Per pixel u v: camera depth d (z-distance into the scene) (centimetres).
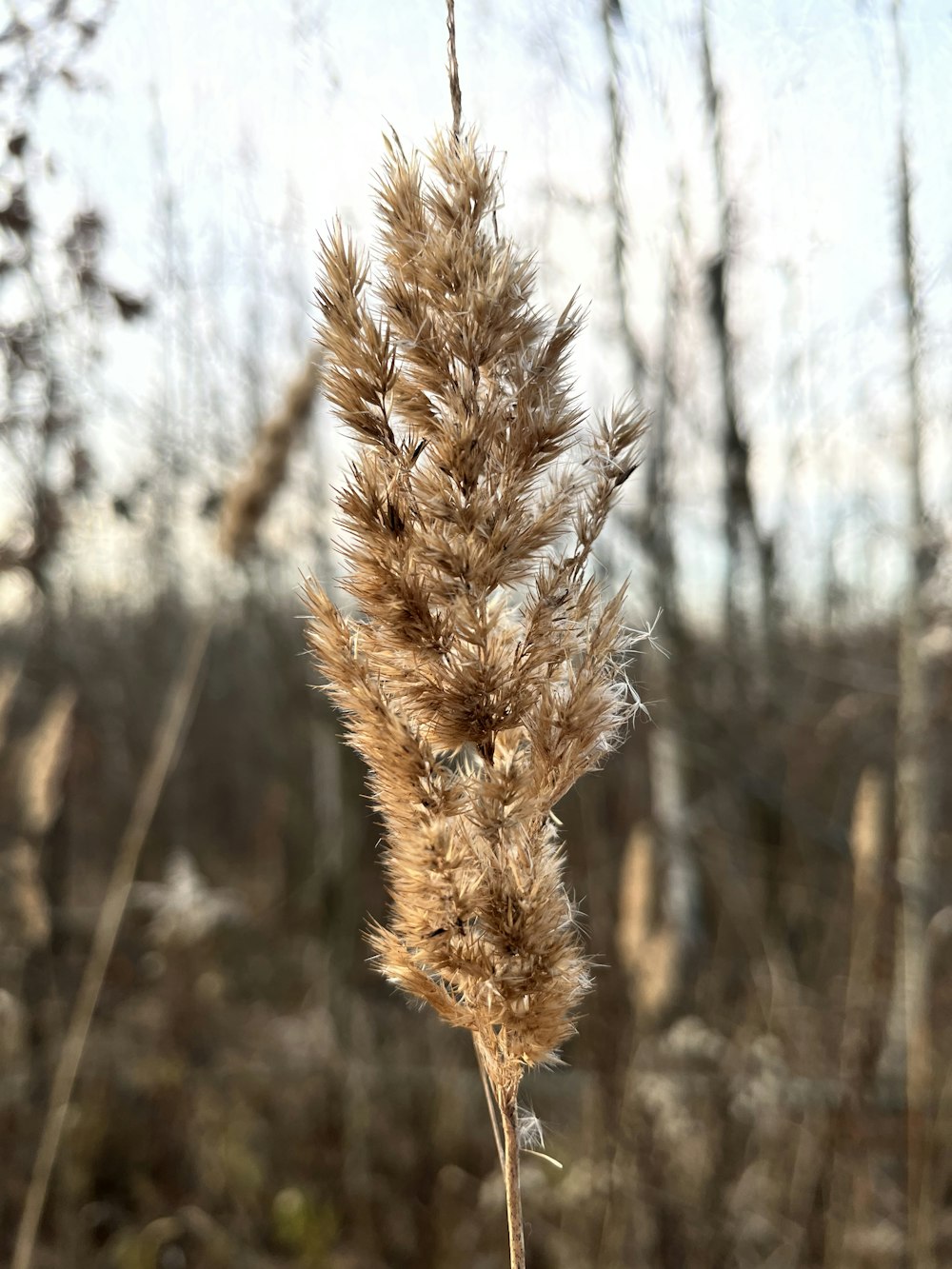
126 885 380
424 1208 454
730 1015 497
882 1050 442
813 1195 405
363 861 662
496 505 115
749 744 614
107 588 710
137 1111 479
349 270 115
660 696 568
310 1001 621
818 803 643
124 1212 443
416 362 114
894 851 470
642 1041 414
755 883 555
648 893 409
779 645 634
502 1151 129
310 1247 429
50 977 477
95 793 688
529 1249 434
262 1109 506
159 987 541
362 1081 491
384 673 119
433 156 115
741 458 579
